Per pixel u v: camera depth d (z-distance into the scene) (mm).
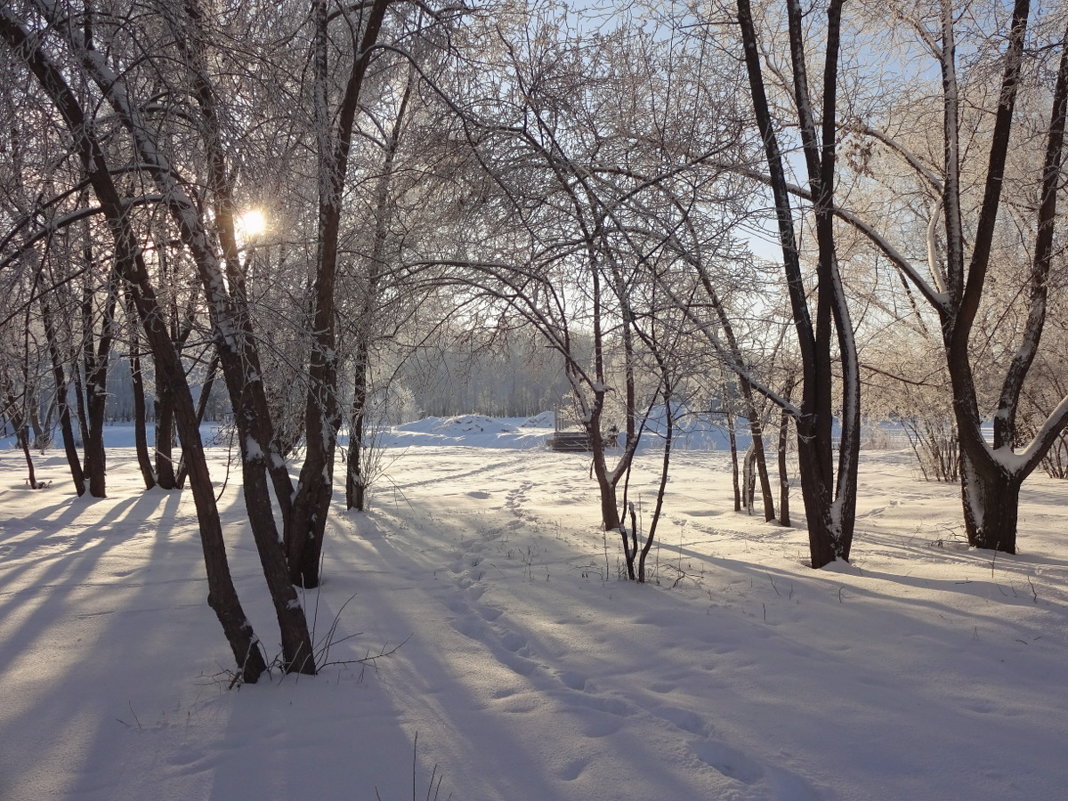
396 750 3428
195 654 4699
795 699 4012
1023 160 9930
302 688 4141
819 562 7367
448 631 5297
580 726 3676
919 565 7328
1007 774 3191
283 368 6305
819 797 3035
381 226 7793
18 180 4305
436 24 5867
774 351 8781
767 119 7223
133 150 4258
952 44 7980
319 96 5238
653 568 7398
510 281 6910
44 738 3527
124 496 13281
